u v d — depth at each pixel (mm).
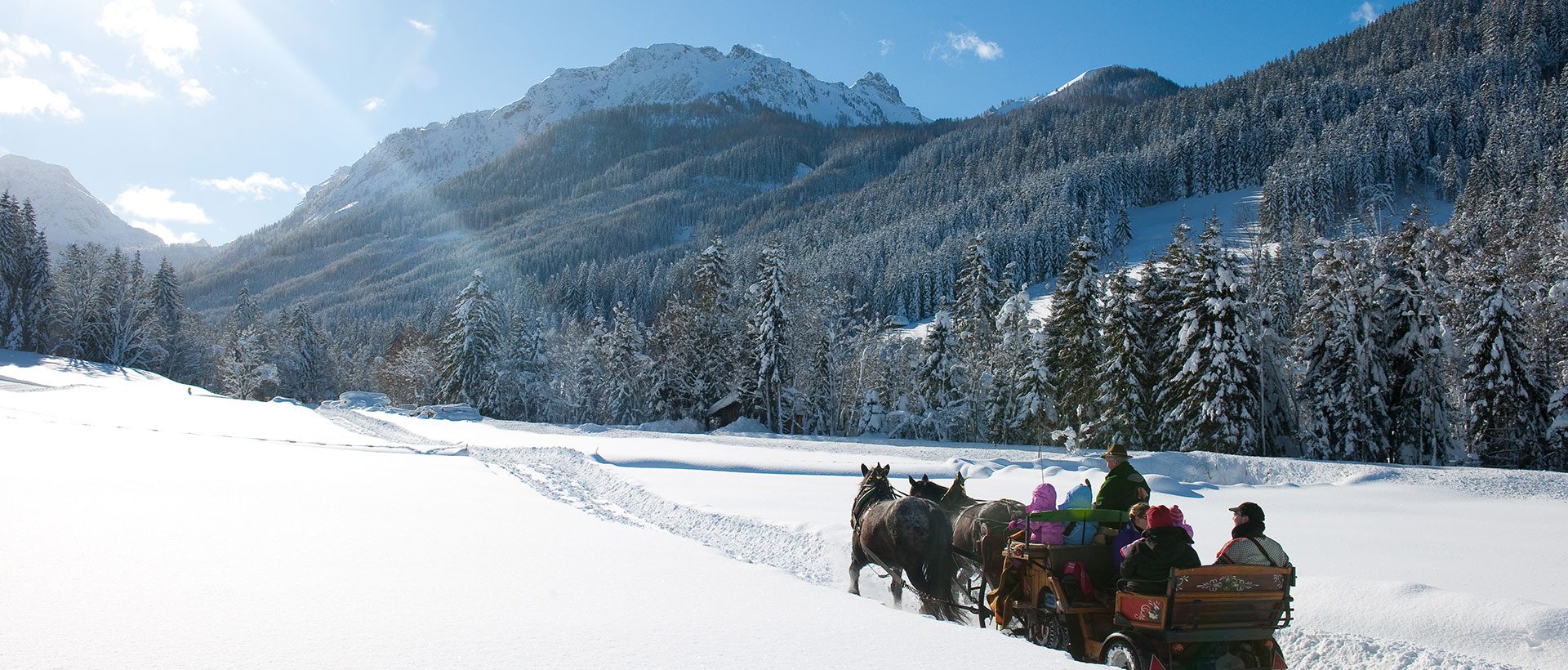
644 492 16828
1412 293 35812
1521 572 9688
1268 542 6867
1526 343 36031
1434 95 161875
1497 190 102562
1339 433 36844
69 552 7641
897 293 126312
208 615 5711
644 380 63750
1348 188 139750
